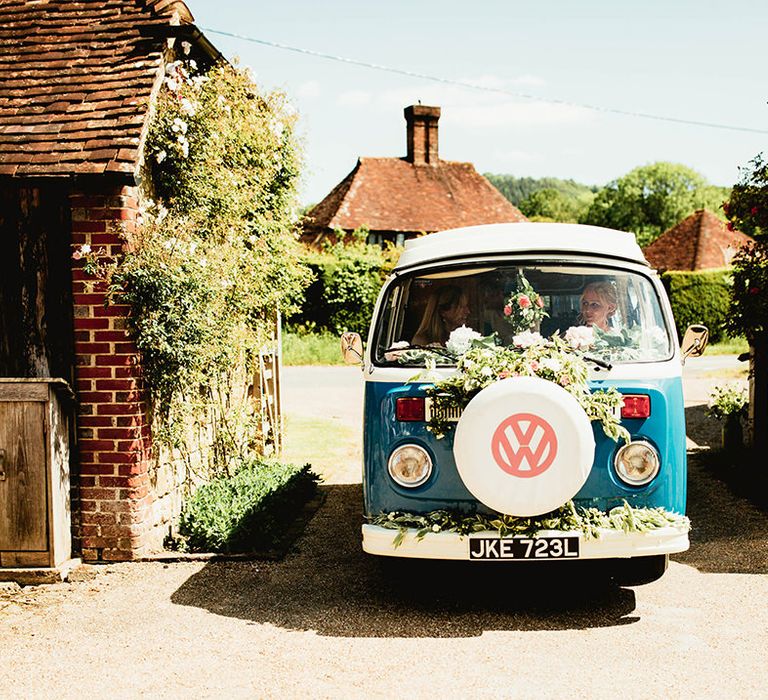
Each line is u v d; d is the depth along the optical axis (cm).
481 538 488
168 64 712
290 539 707
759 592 561
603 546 487
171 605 553
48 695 421
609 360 532
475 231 603
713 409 1109
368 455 534
